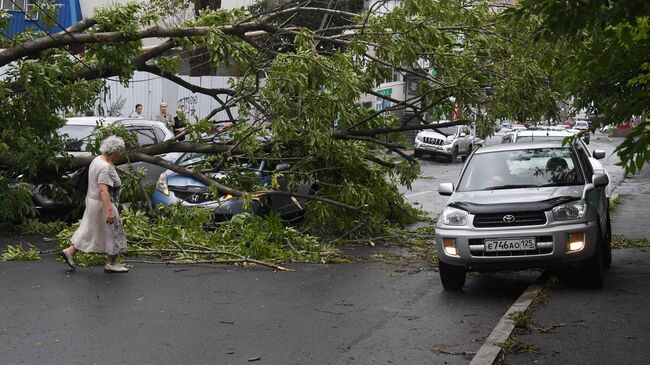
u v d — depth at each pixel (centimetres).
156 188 1962
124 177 1873
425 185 3531
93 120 2314
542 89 1789
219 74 4191
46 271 1455
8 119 1867
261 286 1366
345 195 1847
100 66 1930
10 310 1152
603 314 1145
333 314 1168
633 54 833
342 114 1756
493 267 1285
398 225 2052
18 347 962
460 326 1102
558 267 1306
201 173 1861
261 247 1599
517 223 1277
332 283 1405
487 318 1151
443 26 1858
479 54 1845
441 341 1020
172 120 3441
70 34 1838
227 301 1241
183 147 1880
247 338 1023
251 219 1683
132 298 1248
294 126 1773
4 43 1873
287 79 1720
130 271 1480
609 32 814
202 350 963
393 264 1614
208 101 3962
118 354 941
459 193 1410
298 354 953
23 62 1805
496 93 1831
